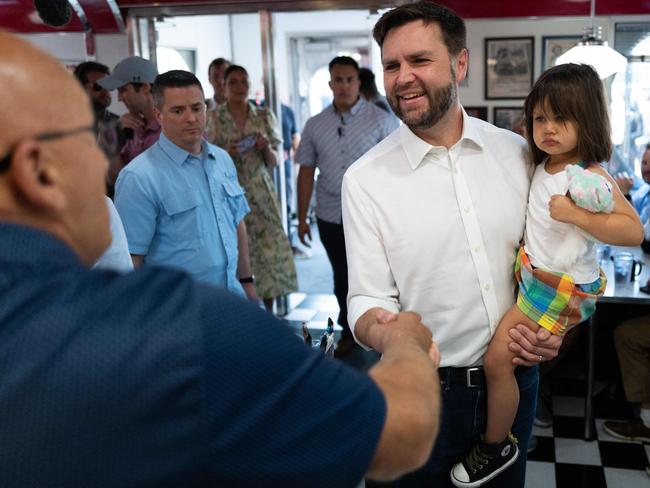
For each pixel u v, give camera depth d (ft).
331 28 26.12
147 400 2.11
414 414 2.76
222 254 9.17
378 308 4.97
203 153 9.16
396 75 5.24
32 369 2.06
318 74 26.81
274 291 15.48
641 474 10.10
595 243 5.78
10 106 2.13
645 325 10.87
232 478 2.28
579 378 13.48
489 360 5.67
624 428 11.12
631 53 14.15
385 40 5.29
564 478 10.06
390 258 5.65
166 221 8.68
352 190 5.72
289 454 2.36
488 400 5.78
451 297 5.59
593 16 13.78
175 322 2.21
